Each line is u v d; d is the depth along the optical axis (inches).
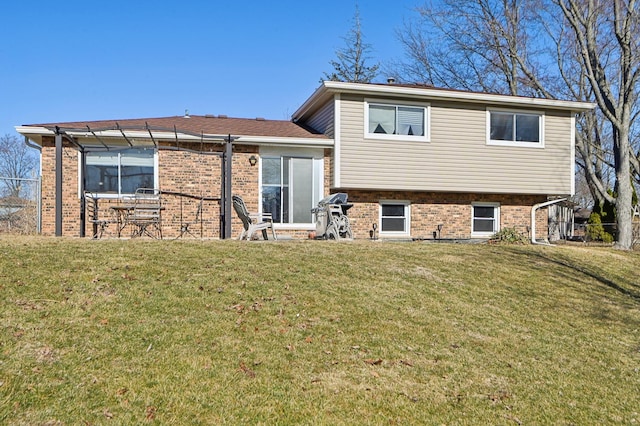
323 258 349.4
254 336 211.6
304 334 219.9
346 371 191.8
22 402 150.5
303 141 570.9
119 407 153.3
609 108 672.4
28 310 210.8
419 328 243.6
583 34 784.3
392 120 598.2
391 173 594.9
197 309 231.6
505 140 640.4
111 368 174.2
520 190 643.5
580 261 462.3
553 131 658.2
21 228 580.1
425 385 188.9
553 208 925.2
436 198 637.3
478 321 265.6
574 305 318.0
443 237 637.3
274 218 579.5
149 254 313.0
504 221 667.4
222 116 740.0
